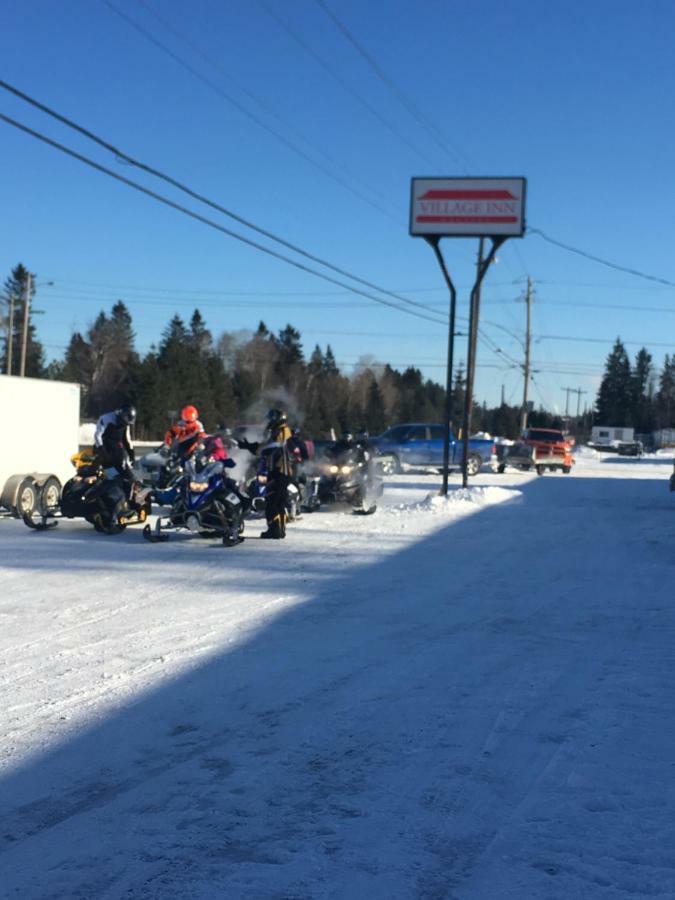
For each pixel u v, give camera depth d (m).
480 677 6.62
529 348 62.22
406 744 5.23
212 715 5.66
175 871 3.73
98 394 90.31
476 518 17.59
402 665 6.90
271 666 6.78
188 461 13.12
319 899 3.53
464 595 9.77
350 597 9.52
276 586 10.04
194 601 9.10
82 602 8.94
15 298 80.19
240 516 13.11
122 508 13.90
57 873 3.71
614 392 142.50
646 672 6.81
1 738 5.21
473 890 3.62
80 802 4.39
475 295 23.23
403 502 21.38
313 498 17.34
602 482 31.59
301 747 5.15
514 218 21.27
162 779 4.67
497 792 4.57
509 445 40.38
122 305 116.88
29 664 6.70
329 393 99.88
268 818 4.24
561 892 3.60
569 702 6.05
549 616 8.80
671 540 14.77
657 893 3.60
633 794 4.56
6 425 16.28
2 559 11.53
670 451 91.31
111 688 6.16
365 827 4.16
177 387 71.12
